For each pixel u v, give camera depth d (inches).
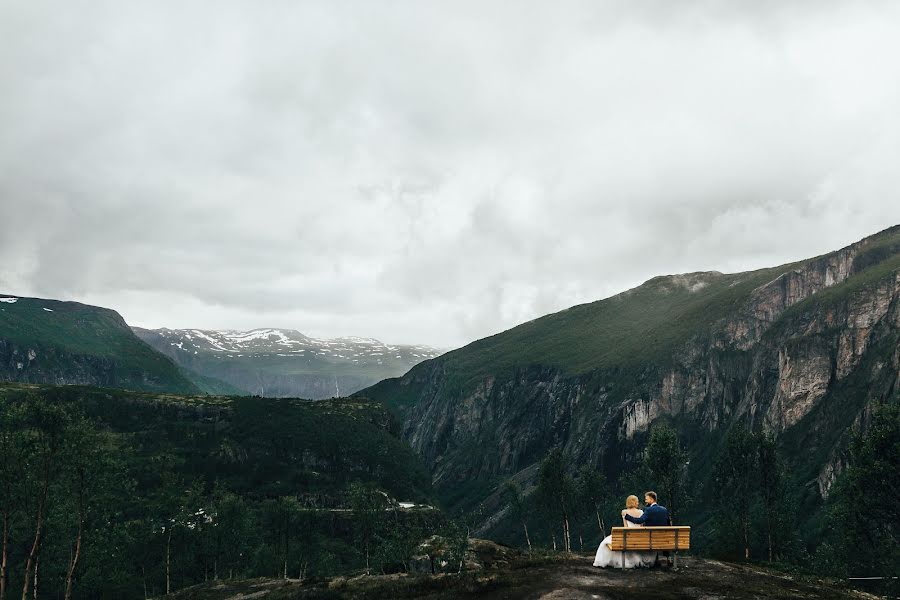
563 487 4987.7
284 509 4968.0
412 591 865.5
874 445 2450.8
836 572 2343.8
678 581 717.9
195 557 4382.4
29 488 2097.7
